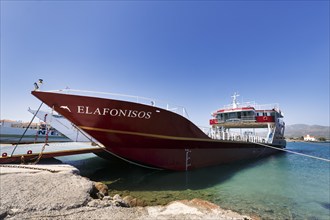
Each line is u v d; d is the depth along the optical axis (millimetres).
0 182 6008
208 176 12375
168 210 6105
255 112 22578
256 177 12992
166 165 11938
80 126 9742
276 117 24234
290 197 9094
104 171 12938
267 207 7836
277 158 23734
